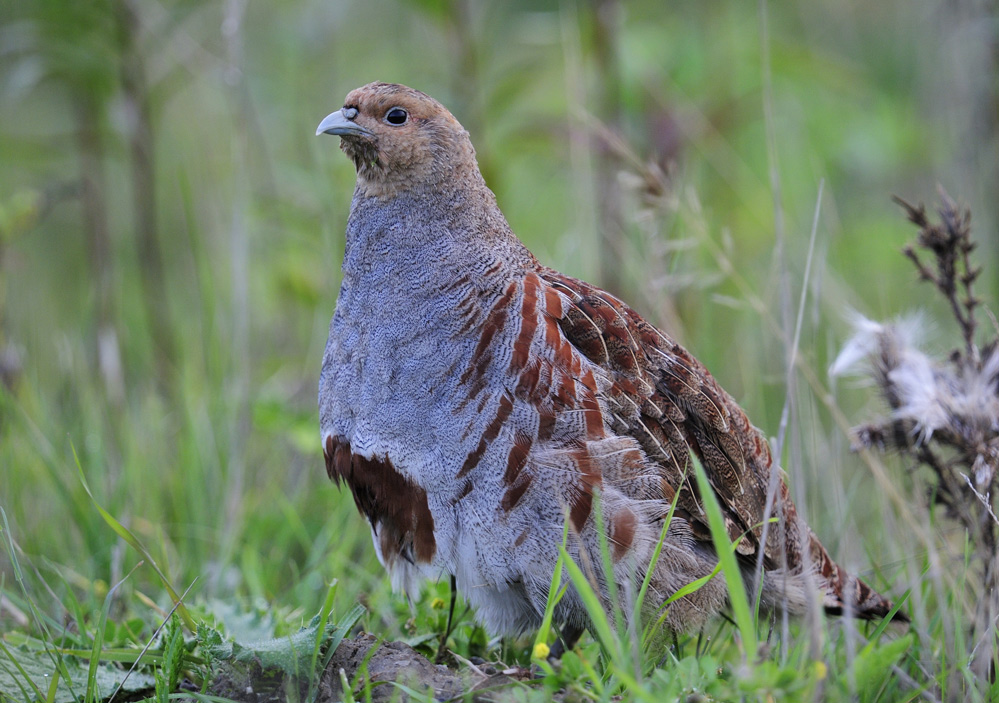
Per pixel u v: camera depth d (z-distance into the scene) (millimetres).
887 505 8594
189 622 7047
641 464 7070
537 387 6859
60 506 9367
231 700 6363
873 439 7934
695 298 11359
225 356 11008
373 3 16234
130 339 12977
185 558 9000
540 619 7559
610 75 12266
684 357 7910
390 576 7695
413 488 7137
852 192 14953
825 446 9445
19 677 6652
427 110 7516
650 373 7520
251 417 10414
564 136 11719
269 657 6391
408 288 7285
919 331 8141
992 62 11938
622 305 7672
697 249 11258
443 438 6980
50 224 15828
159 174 15203
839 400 11414
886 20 16875
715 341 12039
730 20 14016
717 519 5648
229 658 6453
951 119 13078
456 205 7473
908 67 16297
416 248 7367
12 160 13047
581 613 7301
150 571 8844
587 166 11320
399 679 6434
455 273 7207
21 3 12195
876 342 8008
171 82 13375
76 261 15570
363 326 7367
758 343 11008
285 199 11891
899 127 14070
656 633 7066
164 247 15031
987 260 11891
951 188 13273
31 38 11703
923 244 8008
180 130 15242
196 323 12688
